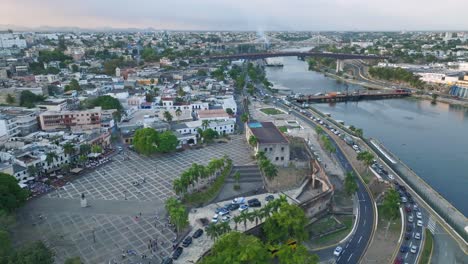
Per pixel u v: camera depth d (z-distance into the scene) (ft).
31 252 390.01
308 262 390.01
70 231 509.35
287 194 634.43
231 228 508.12
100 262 444.55
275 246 433.07
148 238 495.41
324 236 513.86
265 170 645.92
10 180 535.60
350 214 575.79
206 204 597.11
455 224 547.90
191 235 504.43
